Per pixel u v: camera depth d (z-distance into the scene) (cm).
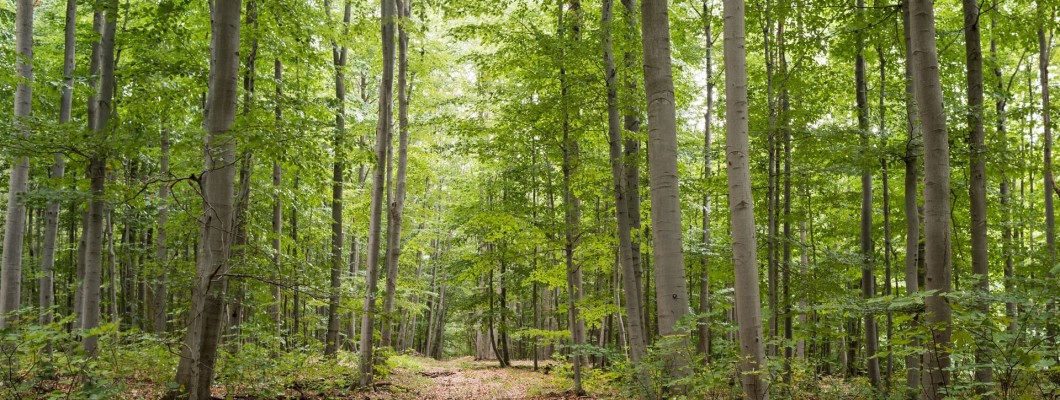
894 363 1356
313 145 804
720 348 687
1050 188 1120
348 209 1841
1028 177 1574
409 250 2286
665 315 704
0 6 1499
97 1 958
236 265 686
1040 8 924
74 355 673
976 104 752
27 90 1027
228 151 688
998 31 997
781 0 962
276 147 729
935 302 557
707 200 1545
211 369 669
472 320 2198
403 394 1155
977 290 528
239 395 859
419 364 1973
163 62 1020
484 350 3316
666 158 705
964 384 570
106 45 937
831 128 960
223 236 642
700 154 1388
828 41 1012
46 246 1102
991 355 516
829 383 1038
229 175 691
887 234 1034
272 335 989
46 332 554
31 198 884
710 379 637
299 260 791
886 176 1007
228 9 721
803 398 859
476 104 1197
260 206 1250
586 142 1286
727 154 609
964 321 491
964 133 789
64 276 2012
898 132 1054
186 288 769
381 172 1182
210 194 680
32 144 754
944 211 566
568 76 985
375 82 1952
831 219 1575
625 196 986
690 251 1269
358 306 830
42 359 625
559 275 1309
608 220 1123
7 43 1291
